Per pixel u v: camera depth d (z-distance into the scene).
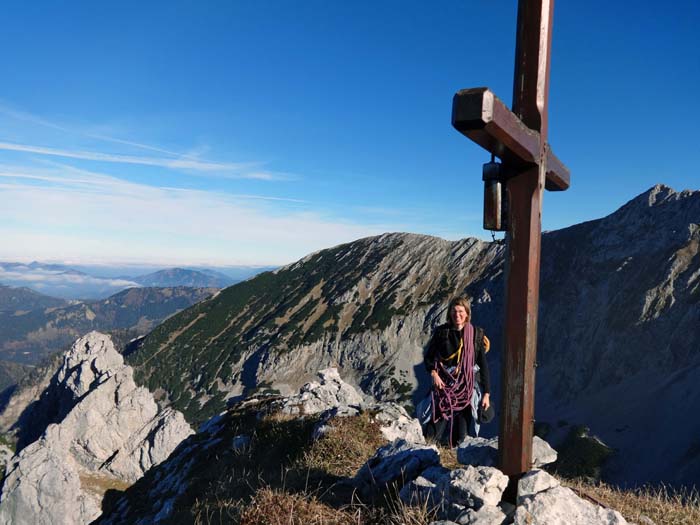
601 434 77.75
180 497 13.61
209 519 7.93
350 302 154.75
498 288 134.88
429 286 148.25
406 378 124.38
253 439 14.48
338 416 11.96
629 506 6.68
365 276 161.38
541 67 4.75
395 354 131.12
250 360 146.62
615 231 118.88
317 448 10.26
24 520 74.12
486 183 4.80
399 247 171.38
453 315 6.81
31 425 131.75
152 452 94.38
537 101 4.71
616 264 110.56
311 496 6.82
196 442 18.36
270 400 18.95
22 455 79.31
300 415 15.72
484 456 5.72
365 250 181.25
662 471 63.62
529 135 4.43
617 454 70.81
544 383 100.81
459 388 6.74
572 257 121.31
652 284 99.06
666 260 101.44
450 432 6.81
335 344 139.38
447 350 6.81
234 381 143.12
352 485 7.24
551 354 105.69
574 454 72.56
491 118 3.68
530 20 4.79
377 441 10.87
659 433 71.25
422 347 131.12
